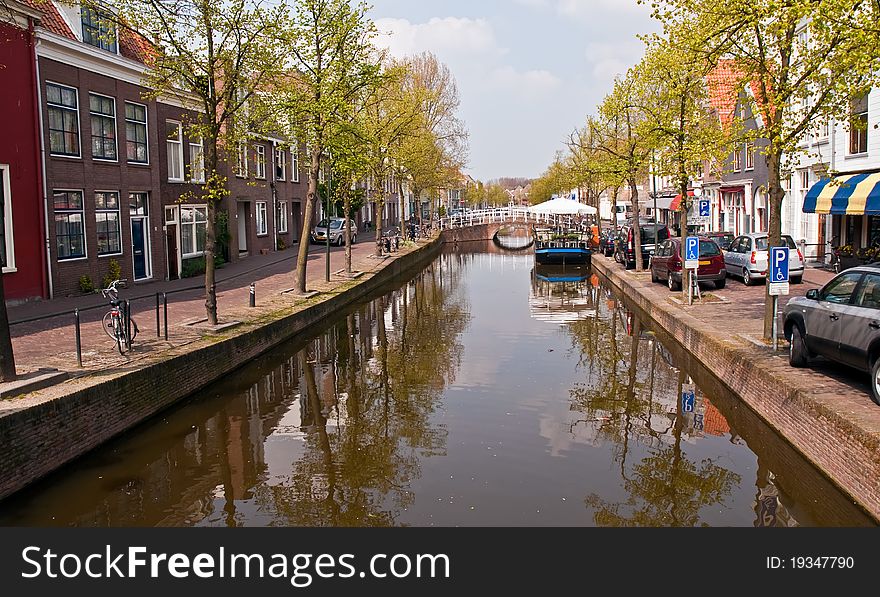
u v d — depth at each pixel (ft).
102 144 71.26
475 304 84.17
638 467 31.09
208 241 50.06
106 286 70.95
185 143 90.48
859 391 29.96
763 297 63.87
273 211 128.98
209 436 35.78
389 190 232.53
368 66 71.05
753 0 36.88
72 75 66.18
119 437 34.32
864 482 24.08
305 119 69.26
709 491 28.40
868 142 69.46
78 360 35.99
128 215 75.56
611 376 47.24
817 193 74.79
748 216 109.09
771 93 39.01
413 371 49.57
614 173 95.61
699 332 46.78
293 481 30.14
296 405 41.22
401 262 118.83
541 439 34.99
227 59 48.65
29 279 61.36
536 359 53.01
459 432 36.22
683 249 64.28
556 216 198.39
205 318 53.52
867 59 31.53
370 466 31.71
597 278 113.80
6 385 30.27
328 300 69.82
